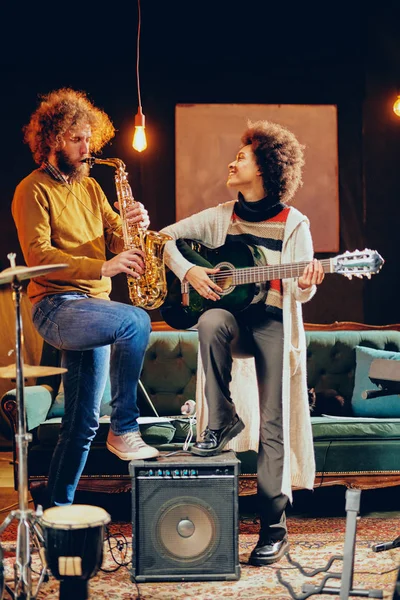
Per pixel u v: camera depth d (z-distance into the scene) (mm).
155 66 6000
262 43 5996
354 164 5980
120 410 3141
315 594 2766
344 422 4082
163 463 2984
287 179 3320
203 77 5996
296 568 3154
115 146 6004
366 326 4992
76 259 3217
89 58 6027
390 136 6000
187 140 5969
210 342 3127
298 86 5996
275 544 3240
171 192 5980
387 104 6000
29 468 3938
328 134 5965
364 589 2600
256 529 3855
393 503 4379
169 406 4621
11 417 3947
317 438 4020
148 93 5996
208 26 5996
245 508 4344
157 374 4656
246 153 3320
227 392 3182
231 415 3189
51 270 2588
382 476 4039
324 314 5977
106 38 6023
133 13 6004
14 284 2686
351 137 5988
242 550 3447
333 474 4008
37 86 6035
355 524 2535
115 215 3605
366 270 2975
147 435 3973
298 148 3361
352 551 2523
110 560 3309
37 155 3445
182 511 2984
